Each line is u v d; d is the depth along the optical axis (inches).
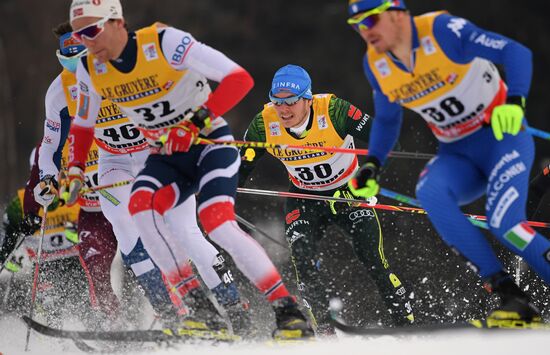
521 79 532.4
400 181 1851.6
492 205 557.0
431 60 540.7
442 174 566.3
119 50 583.2
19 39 2687.0
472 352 540.4
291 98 735.7
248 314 646.5
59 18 2726.4
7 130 2610.7
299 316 591.5
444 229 559.2
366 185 590.2
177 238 630.5
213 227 591.8
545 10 2714.1
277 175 2336.4
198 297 614.2
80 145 637.9
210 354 598.2
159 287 690.2
